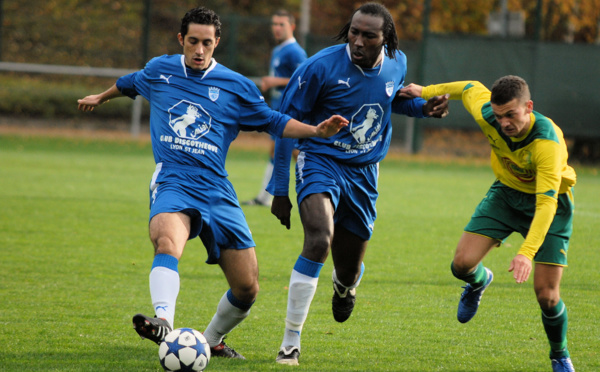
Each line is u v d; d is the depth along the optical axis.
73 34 88.81
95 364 15.71
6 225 33.84
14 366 15.37
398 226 37.22
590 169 72.75
